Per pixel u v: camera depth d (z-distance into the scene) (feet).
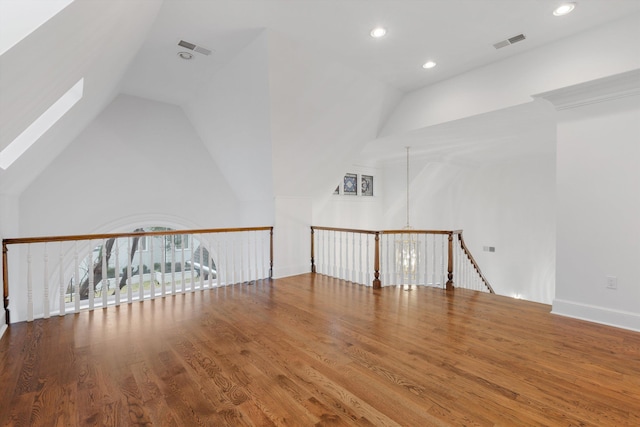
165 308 11.41
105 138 15.17
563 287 10.59
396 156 22.62
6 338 8.79
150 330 9.39
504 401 5.96
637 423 5.35
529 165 23.22
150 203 16.52
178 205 17.40
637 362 7.42
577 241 10.22
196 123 17.30
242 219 19.44
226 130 15.62
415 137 16.46
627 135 9.24
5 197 10.98
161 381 6.65
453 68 12.46
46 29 4.46
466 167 24.97
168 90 14.87
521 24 9.55
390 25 9.75
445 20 9.45
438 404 5.88
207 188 18.44
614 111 9.46
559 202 10.59
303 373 6.97
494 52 11.24
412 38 10.43
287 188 16.69
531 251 23.06
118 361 7.51
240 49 11.15
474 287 17.98
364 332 9.23
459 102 13.05
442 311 11.07
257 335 9.04
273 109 12.55
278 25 9.77
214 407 5.80
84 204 14.67
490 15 9.17
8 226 11.37
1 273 9.72
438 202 26.50
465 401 5.97
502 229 24.49
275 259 16.42
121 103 15.56
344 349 8.14
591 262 9.96
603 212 9.70
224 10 9.03
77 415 5.56
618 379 6.70
